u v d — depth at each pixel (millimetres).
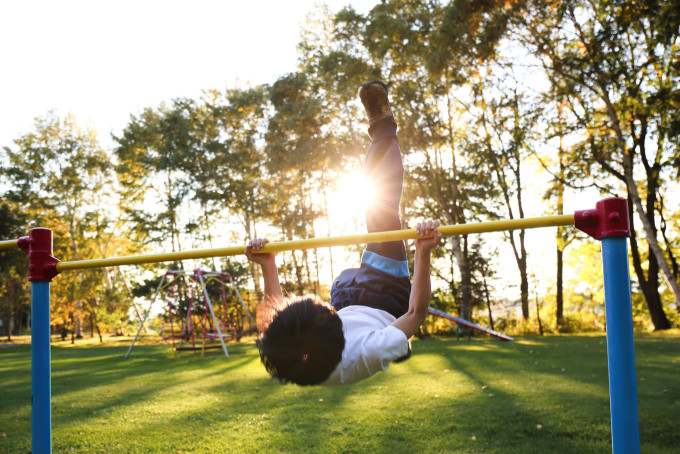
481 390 6762
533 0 15164
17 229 22391
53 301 26750
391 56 19109
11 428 5445
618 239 2027
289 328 1872
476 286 21953
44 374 2738
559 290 22828
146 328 31562
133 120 28656
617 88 14250
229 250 2582
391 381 7805
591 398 6035
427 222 2180
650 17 13492
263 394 7121
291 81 23359
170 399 6930
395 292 2369
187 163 26688
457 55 16938
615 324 1999
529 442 4387
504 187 21406
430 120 19109
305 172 24375
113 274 33812
